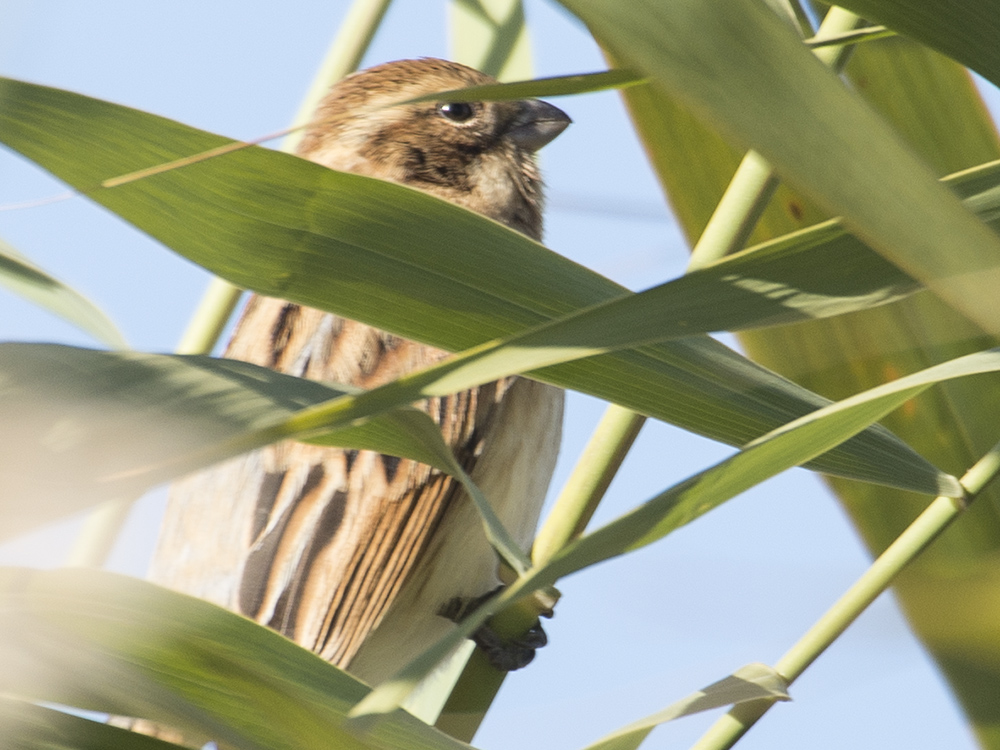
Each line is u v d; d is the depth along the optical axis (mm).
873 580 2992
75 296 2758
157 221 2273
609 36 1108
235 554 5914
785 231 4945
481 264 2412
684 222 4910
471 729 4473
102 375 1467
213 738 2170
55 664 2031
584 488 4406
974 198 1963
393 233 2375
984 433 4281
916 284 1912
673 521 1998
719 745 3029
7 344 1463
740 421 2715
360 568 5852
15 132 2059
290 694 2084
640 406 2686
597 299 2438
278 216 2324
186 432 1453
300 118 5438
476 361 1750
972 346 4352
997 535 3672
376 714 1762
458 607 6223
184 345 5055
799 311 1881
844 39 2404
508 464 6398
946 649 2975
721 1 1136
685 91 1120
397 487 5914
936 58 4617
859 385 4449
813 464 2889
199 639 2148
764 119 1148
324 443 2539
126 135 2125
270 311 6840
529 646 4707
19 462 1341
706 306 1844
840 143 1183
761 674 2688
